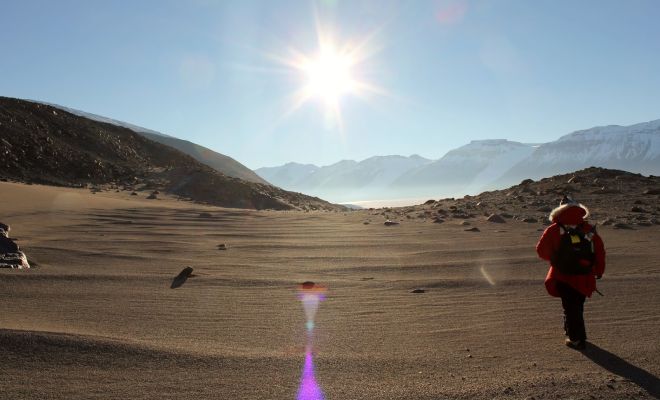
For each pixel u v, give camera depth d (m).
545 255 5.54
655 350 5.16
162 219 21.80
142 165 65.69
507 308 7.05
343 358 4.98
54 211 22.36
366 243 14.47
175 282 8.63
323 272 10.07
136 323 6.08
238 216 24.62
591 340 5.57
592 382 4.35
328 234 17.00
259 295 7.92
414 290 8.27
